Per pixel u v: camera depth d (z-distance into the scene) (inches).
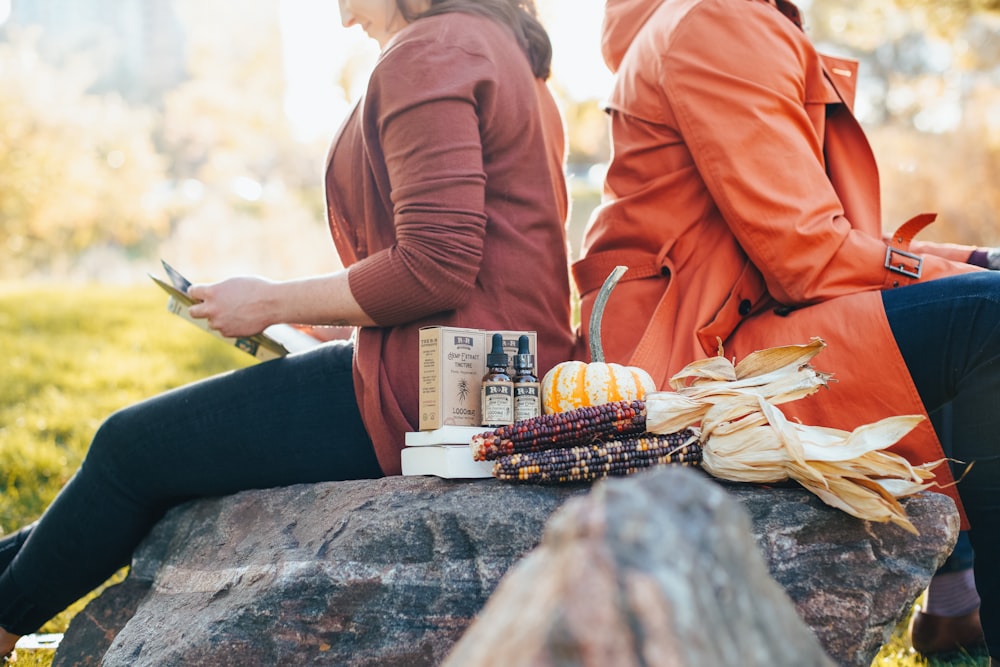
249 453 88.3
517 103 88.2
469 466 76.5
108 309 416.2
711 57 86.4
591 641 27.1
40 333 351.6
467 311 85.0
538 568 31.0
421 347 80.3
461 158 82.7
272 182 1233.4
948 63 861.8
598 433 74.2
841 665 68.5
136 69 2015.3
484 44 86.8
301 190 1152.8
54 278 863.1
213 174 1326.3
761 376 73.2
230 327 86.9
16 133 829.8
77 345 327.3
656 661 27.2
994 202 700.0
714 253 89.0
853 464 69.5
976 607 101.5
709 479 74.1
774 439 70.9
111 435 91.7
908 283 82.9
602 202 98.3
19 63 864.3
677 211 89.9
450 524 73.1
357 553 74.2
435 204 81.8
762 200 83.4
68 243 905.5
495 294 86.3
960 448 78.3
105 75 1980.8
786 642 32.4
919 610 104.4
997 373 75.4
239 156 1352.1
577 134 987.3
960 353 76.7
